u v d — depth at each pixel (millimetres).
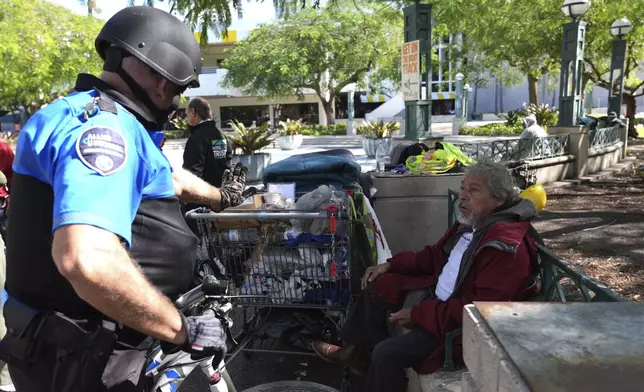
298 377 3414
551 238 6254
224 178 2758
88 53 18047
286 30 27938
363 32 27109
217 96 44469
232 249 3148
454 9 12000
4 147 4570
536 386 1029
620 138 14039
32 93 19188
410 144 5402
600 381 1032
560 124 11133
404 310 2652
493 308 1392
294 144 18188
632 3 13852
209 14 5469
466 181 2637
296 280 3148
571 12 10234
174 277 1678
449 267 2758
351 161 4141
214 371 2133
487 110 48844
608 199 8672
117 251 1289
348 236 3016
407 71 6102
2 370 3012
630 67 20547
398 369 2568
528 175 5336
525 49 17516
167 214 1648
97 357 1505
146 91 1647
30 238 1476
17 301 1533
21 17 15867
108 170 1337
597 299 1882
